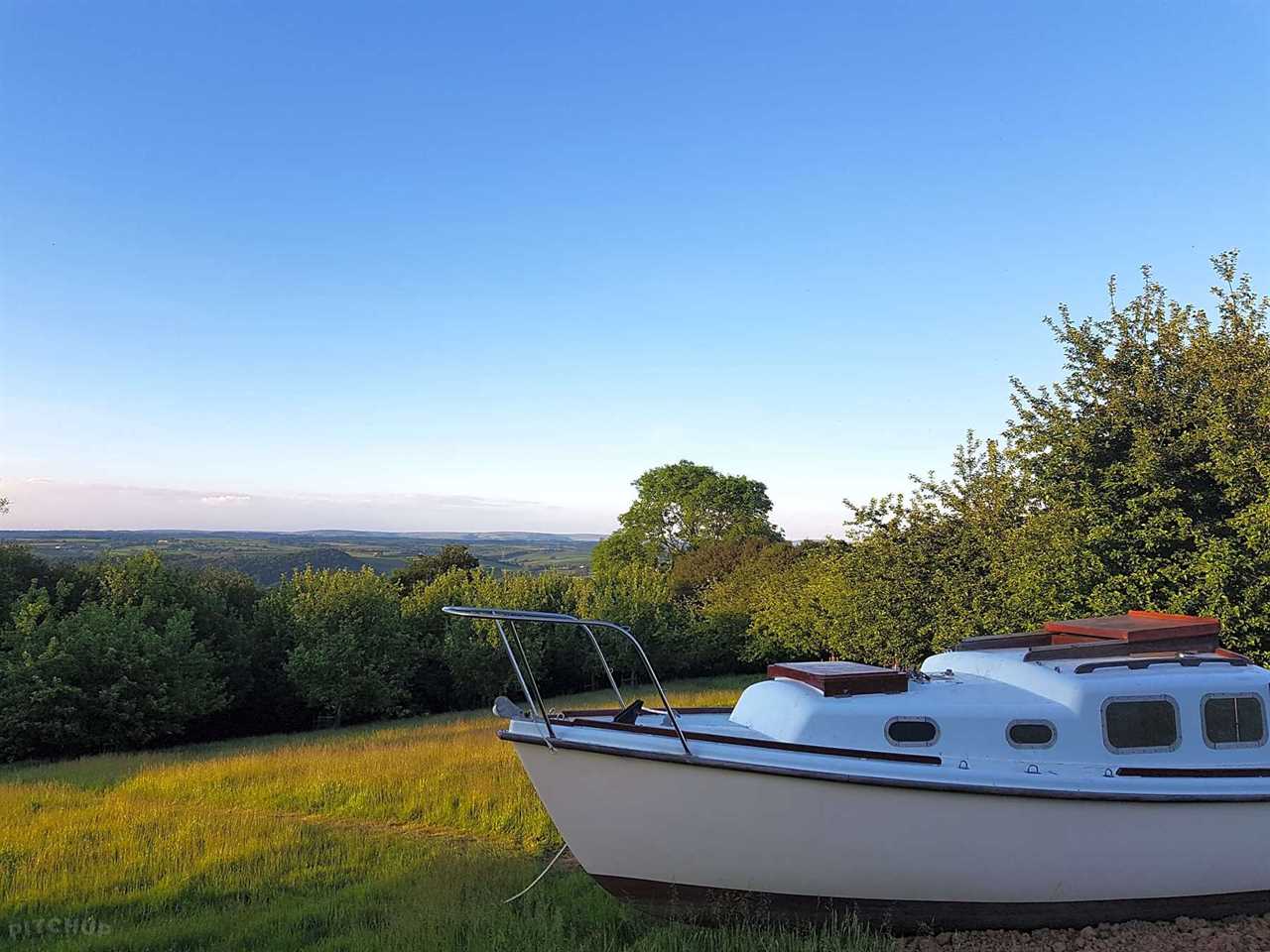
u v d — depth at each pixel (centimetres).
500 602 4044
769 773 615
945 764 649
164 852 967
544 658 3938
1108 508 1282
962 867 638
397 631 3641
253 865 921
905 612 2033
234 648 3444
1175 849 658
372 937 668
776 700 713
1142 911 669
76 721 2727
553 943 629
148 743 3095
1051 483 1412
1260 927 669
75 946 674
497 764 1427
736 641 4494
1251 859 671
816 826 628
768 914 654
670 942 629
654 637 4234
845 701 675
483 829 1074
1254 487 1124
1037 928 667
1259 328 1302
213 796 1373
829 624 2667
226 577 4225
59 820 1166
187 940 693
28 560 3659
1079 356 1448
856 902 647
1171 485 1229
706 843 638
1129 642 743
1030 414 1479
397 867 883
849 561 2272
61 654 2750
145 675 2850
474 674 3734
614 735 658
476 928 666
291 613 3603
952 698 690
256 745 2695
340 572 3831
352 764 1527
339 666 3281
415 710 3806
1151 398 1309
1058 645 802
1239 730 699
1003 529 1808
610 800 641
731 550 5559
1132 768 664
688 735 648
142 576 3553
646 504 6738
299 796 1284
